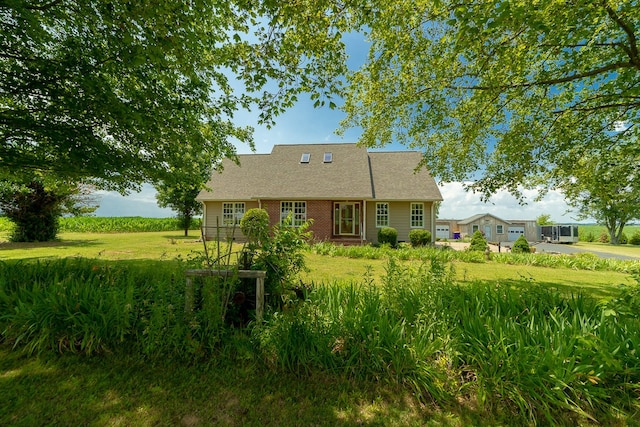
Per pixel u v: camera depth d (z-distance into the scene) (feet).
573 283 21.89
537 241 99.96
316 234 49.32
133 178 20.38
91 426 6.43
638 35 15.72
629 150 18.76
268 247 10.85
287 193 50.16
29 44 14.24
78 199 51.34
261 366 8.78
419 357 7.93
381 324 8.64
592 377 6.88
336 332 8.84
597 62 18.08
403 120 23.93
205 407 7.14
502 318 9.20
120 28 12.40
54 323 9.49
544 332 8.05
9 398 7.21
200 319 9.51
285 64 13.28
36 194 47.34
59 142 15.38
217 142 21.95
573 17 12.20
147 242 49.62
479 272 26.48
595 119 20.10
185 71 14.15
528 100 19.54
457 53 14.79
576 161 20.42
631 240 89.15
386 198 49.26
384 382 8.08
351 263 29.81
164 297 9.97
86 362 8.84
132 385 7.84
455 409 7.14
